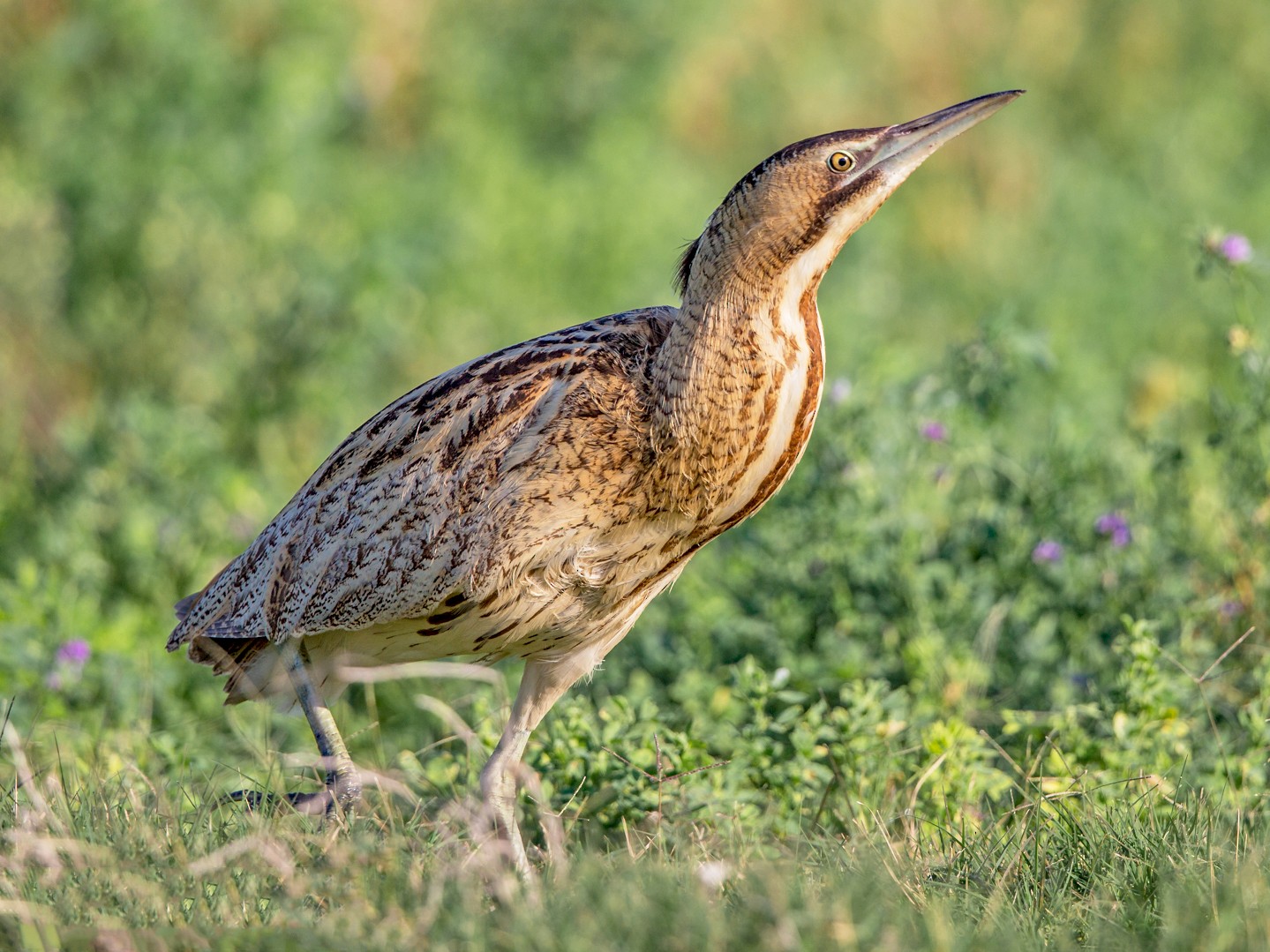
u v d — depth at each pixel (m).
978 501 10.98
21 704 9.46
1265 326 14.23
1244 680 9.22
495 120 19.48
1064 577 9.97
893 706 8.47
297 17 18.42
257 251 15.01
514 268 16.94
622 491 7.45
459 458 7.64
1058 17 24.02
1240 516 10.03
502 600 7.60
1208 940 5.81
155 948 5.87
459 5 20.62
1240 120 22.33
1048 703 9.41
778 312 7.37
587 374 7.49
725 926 5.73
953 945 5.76
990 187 21.36
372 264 15.46
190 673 10.21
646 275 16.80
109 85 16.59
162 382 14.39
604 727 8.68
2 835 6.75
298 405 13.93
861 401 10.75
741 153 21.66
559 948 5.69
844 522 10.11
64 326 15.08
